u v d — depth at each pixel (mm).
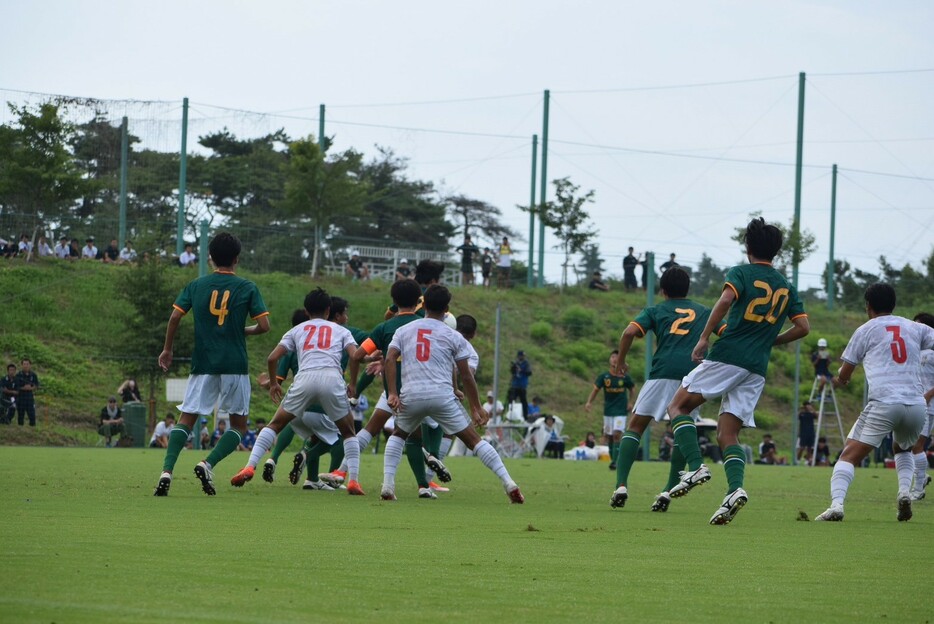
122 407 107312
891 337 33000
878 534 27375
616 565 19812
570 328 157875
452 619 14016
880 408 32562
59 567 17438
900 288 180250
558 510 33812
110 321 129375
